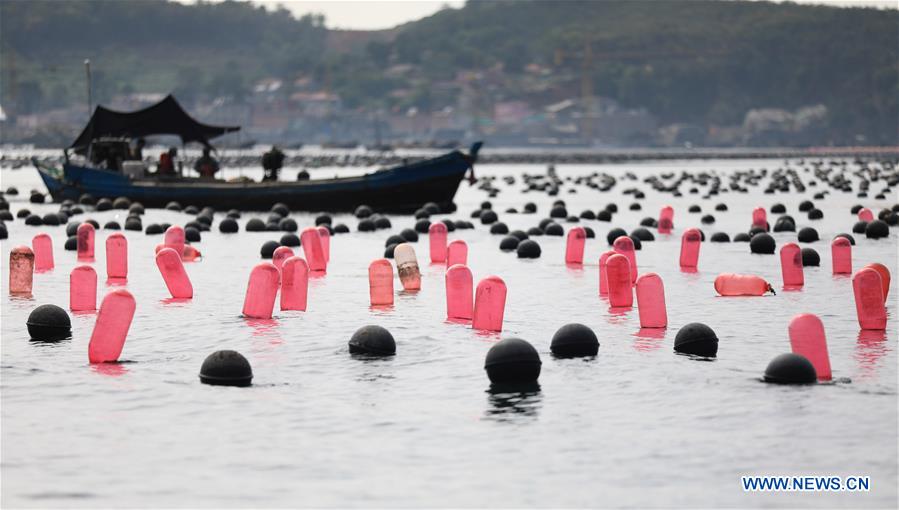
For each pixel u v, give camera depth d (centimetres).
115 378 2278
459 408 2047
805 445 1812
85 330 2823
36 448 1820
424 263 4484
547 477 1677
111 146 8419
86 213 7550
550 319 3016
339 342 2656
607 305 3291
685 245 4375
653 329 2848
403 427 1928
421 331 2792
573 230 4528
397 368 2370
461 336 2723
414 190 7638
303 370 2356
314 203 7675
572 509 1552
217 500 1591
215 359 2245
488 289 2803
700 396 2120
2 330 2833
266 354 2516
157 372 2334
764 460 1744
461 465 1731
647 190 12450
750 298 3434
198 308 3203
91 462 1752
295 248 5162
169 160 8419
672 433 1883
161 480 1670
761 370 2338
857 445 1812
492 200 10350
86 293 3169
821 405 2044
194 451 1802
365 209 7394
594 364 2405
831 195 10938
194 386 2209
